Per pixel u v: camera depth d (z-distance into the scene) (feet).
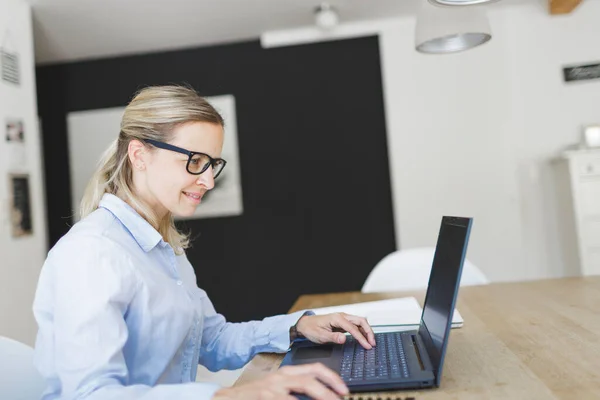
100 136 17.13
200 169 4.08
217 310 16.90
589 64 15.72
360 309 6.13
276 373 3.03
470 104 15.94
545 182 15.87
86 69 17.30
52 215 17.35
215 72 16.93
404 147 16.11
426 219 16.05
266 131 16.79
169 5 13.69
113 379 3.19
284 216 16.74
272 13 14.82
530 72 15.89
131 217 4.11
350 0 14.29
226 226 16.89
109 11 13.71
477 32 8.17
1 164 11.35
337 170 16.60
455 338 4.75
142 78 17.16
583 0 15.38
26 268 11.94
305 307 7.21
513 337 4.59
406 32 16.06
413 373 3.51
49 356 3.50
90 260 3.51
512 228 15.83
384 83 16.16
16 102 12.05
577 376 3.44
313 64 16.66
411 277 8.76
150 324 3.82
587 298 6.01
